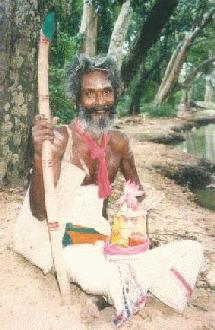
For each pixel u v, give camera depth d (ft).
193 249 10.96
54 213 10.32
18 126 19.70
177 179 32.14
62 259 10.61
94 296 11.11
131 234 10.55
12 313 10.58
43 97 10.09
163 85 94.68
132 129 60.70
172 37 98.27
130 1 52.85
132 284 10.29
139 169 33.65
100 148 10.78
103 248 10.93
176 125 71.56
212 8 86.17
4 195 18.79
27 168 20.35
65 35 42.88
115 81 10.60
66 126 10.85
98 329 10.25
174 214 21.49
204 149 48.75
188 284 10.93
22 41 19.22
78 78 10.44
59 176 10.73
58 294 11.35
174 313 11.29
